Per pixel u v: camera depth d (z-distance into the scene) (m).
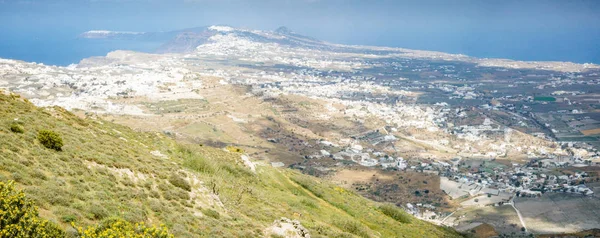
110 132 51.16
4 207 18.20
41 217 21.03
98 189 28.22
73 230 20.80
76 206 24.14
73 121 47.75
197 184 39.09
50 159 29.53
